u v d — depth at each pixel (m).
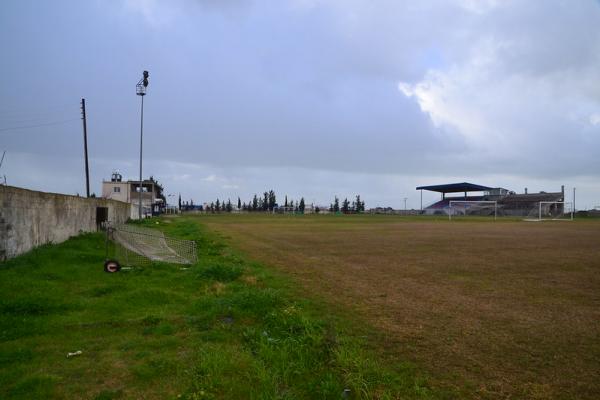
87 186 39.19
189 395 4.25
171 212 104.81
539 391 4.52
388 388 4.51
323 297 8.76
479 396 4.39
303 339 5.68
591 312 7.75
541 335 6.38
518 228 37.50
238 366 4.95
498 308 8.00
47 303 7.31
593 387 4.63
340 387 4.45
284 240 23.23
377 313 7.55
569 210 81.56
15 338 5.83
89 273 10.55
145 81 37.16
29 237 12.83
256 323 6.71
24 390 4.34
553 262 14.36
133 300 7.90
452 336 6.29
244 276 10.90
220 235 26.62
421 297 8.88
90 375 4.73
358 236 26.45
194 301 7.93
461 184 98.62
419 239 24.19
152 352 5.39
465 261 14.55
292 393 4.35
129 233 13.51
